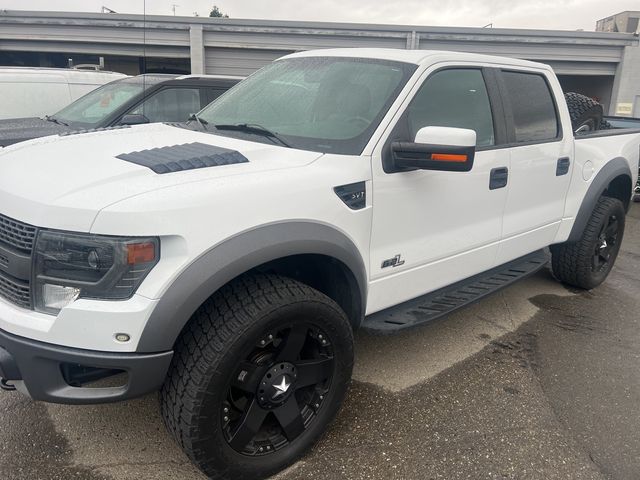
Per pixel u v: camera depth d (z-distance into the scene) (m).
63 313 1.98
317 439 2.62
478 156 3.30
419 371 3.44
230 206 2.15
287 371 2.38
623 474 2.59
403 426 2.87
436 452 2.68
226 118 3.25
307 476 2.49
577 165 4.27
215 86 6.73
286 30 16.03
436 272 3.24
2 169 2.45
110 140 2.76
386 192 2.76
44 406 2.93
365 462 2.60
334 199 2.50
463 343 3.85
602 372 3.53
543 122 3.95
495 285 3.66
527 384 3.34
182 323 2.04
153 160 2.33
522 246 3.93
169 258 2.03
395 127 2.81
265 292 2.24
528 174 3.74
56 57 17.48
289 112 3.06
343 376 2.61
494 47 16.80
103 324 1.97
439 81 3.16
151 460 2.56
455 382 3.32
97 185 2.09
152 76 6.95
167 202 2.02
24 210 2.07
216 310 2.19
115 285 1.98
